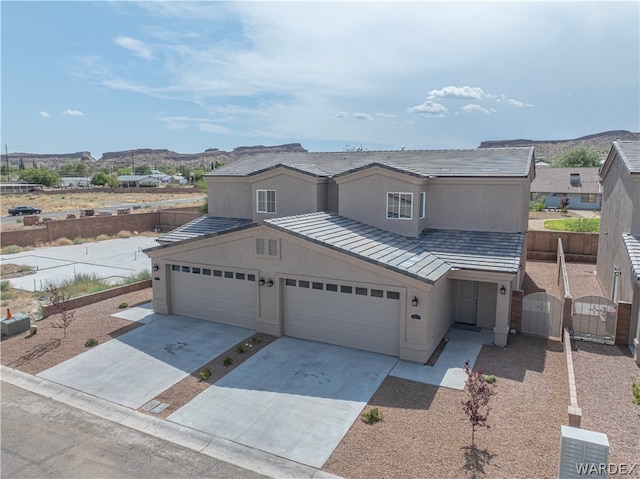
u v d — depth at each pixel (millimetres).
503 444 10227
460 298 18547
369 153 26047
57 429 11453
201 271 19078
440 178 19594
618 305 15867
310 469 9703
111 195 100125
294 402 12461
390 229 19688
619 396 12383
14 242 39531
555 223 45344
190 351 15977
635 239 16422
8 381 14062
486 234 19047
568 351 13828
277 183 22438
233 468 9859
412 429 10977
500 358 15070
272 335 17344
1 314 20500
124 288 23828
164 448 10609
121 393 13156
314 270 16297
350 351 15805
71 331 18062
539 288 23859
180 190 109125
